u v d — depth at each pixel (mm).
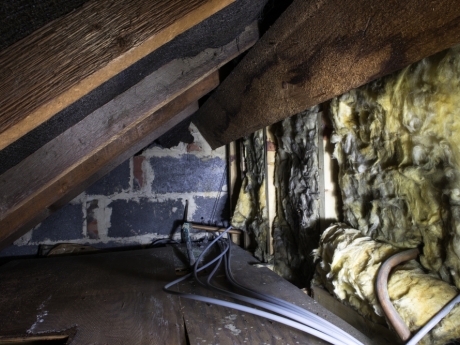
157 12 633
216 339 1024
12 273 1848
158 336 1078
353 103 1202
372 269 1078
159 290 1504
